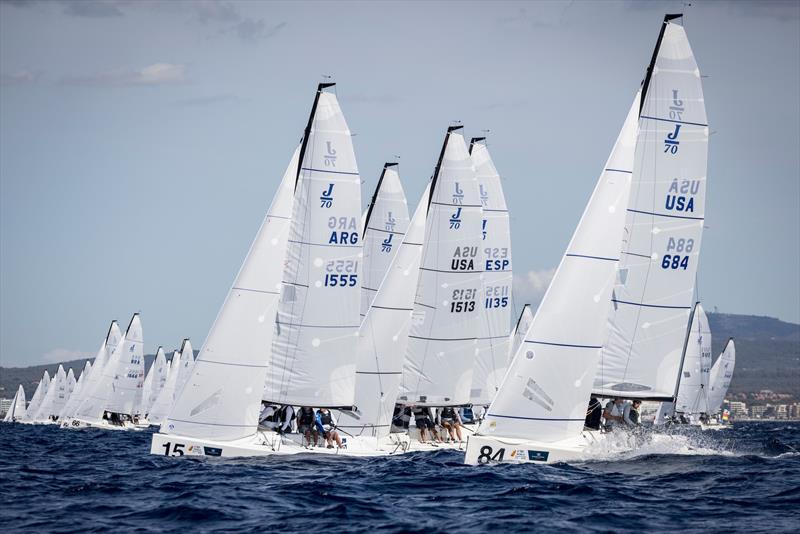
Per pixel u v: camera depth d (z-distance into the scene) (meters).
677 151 83.56
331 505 62.47
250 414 88.62
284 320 93.12
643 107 83.44
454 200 109.75
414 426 110.06
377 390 102.75
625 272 83.75
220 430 88.00
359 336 102.75
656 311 84.12
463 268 110.38
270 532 54.06
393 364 103.69
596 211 77.75
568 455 78.50
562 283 77.50
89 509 61.66
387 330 103.38
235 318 87.44
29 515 59.62
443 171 109.75
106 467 90.69
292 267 93.12
